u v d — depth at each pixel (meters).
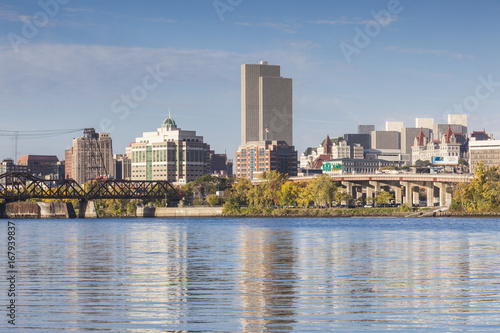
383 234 171.88
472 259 97.56
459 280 73.56
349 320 53.19
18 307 58.72
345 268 85.62
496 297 62.44
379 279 74.62
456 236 160.25
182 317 54.41
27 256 107.12
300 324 51.88
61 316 55.03
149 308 58.03
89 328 51.06
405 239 148.38
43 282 73.69
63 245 135.12
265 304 59.53
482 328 50.59
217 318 54.00
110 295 64.56
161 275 79.38
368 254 107.00
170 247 126.75
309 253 109.69
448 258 99.25
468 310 56.62
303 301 60.84
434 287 68.50
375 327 50.97
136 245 133.50
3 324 52.34
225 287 69.12
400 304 59.25
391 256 103.19
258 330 50.22
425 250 114.88
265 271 82.88
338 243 135.00
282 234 175.25
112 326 51.62
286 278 75.88
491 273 79.62
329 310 56.81
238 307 58.25
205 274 80.06
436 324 51.81
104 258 102.81
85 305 59.47
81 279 76.12
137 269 86.00
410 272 81.00
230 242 141.12
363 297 62.69
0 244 140.62
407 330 50.16
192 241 146.12
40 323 52.59
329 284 70.94
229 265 90.25
